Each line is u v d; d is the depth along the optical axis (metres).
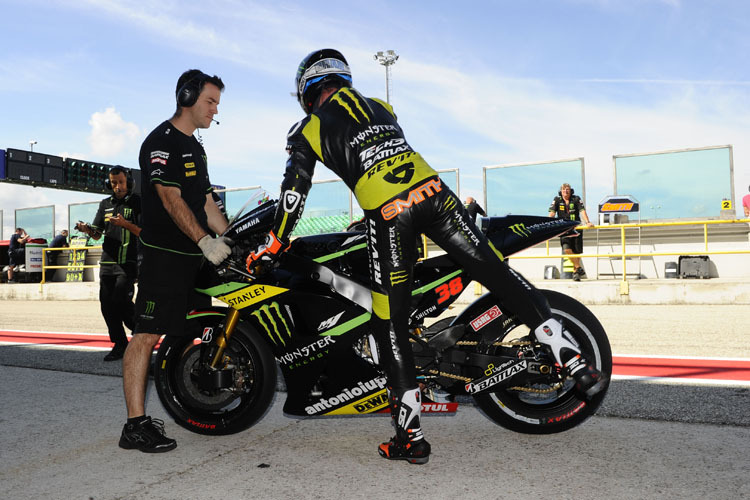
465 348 2.59
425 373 2.56
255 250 2.46
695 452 2.36
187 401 2.79
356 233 2.70
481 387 2.55
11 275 16.55
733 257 11.25
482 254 2.36
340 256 2.64
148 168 2.61
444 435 2.69
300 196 2.33
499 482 2.12
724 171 11.44
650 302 8.61
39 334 6.62
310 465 2.35
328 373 2.59
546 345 2.38
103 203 4.85
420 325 2.71
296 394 2.63
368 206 2.30
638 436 2.58
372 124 2.34
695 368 3.97
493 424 2.84
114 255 4.75
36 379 4.09
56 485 2.19
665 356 4.46
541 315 2.38
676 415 2.87
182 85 2.72
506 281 2.37
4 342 5.98
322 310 2.57
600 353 2.55
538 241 2.68
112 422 3.01
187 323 2.75
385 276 2.30
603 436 2.60
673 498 1.94
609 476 2.15
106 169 31.88
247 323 2.70
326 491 2.08
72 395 3.60
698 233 11.52
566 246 10.37
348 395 2.58
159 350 2.82
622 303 8.75
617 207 12.14
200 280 2.72
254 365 2.69
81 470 2.34
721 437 2.53
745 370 3.88
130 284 4.83
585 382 2.31
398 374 2.31
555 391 2.66
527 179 12.42
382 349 2.34
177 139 2.68
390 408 2.43
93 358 4.92
